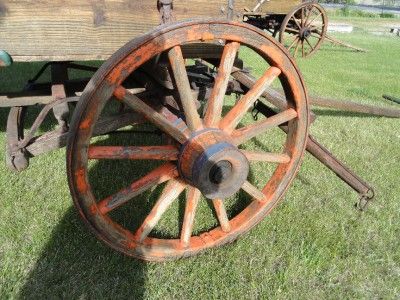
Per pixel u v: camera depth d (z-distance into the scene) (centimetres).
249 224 221
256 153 201
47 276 203
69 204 255
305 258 228
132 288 202
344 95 579
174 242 209
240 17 195
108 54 169
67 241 225
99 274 206
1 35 150
